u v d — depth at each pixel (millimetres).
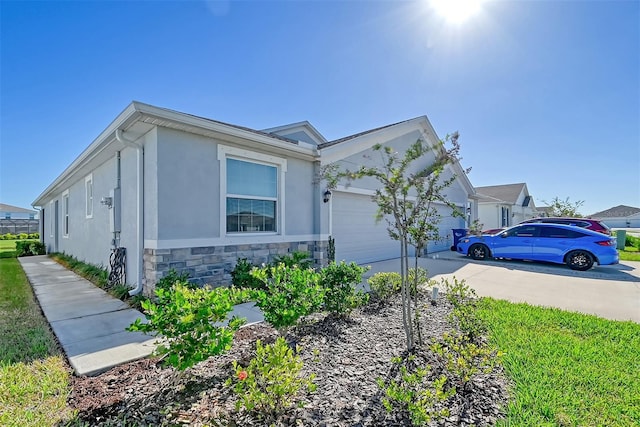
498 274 8688
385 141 10766
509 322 4527
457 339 3367
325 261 8570
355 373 3023
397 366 3162
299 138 14336
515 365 3154
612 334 4094
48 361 3266
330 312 4766
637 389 2736
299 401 2469
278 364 2479
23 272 9609
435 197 3846
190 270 5922
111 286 6723
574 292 6695
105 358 3346
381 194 3969
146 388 2746
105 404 2482
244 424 2252
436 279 7914
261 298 3617
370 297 5871
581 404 2498
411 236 4180
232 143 6613
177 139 5812
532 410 2414
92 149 7328
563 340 3828
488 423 2262
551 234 10078
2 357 3346
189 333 2566
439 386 2375
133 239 6438
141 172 6004
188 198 5930
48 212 17219
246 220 6969
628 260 12062
